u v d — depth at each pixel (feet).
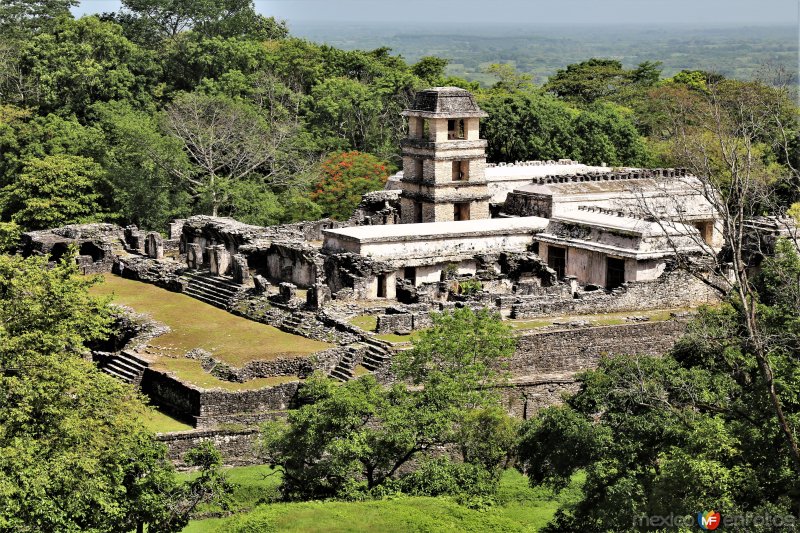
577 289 285.43
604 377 192.03
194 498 185.26
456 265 306.55
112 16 572.92
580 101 584.81
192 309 281.54
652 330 254.47
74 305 187.93
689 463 159.12
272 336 255.09
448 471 191.11
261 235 318.04
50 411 170.60
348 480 192.24
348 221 363.76
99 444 171.42
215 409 220.02
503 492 202.18
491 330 217.77
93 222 379.96
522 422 208.74
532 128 454.40
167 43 552.82
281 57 547.08
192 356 244.01
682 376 185.68
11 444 163.43
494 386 230.68
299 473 191.93
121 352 250.16
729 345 182.60
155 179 405.80
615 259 291.38
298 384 225.56
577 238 303.89
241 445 216.33
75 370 175.94
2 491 153.38
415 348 214.48
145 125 416.87
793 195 322.75
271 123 467.52
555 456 182.29
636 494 167.84
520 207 342.23
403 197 357.61
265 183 435.53
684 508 158.81
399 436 191.01
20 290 187.52
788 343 182.50
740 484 159.22
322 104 490.49
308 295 270.05
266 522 171.12
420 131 354.54
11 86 488.44
